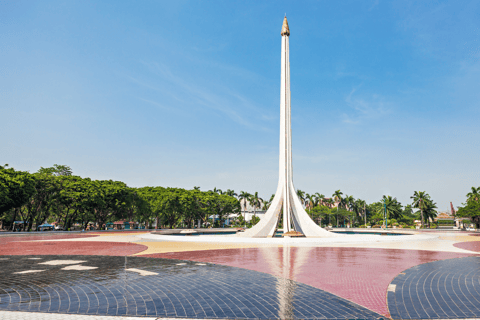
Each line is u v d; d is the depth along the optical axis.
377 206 106.56
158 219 75.12
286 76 39.38
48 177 52.03
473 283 10.09
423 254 18.06
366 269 12.71
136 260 15.40
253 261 15.04
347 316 6.77
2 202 43.22
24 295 8.47
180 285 9.73
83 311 7.05
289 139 38.47
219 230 54.12
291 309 7.27
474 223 68.88
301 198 98.50
